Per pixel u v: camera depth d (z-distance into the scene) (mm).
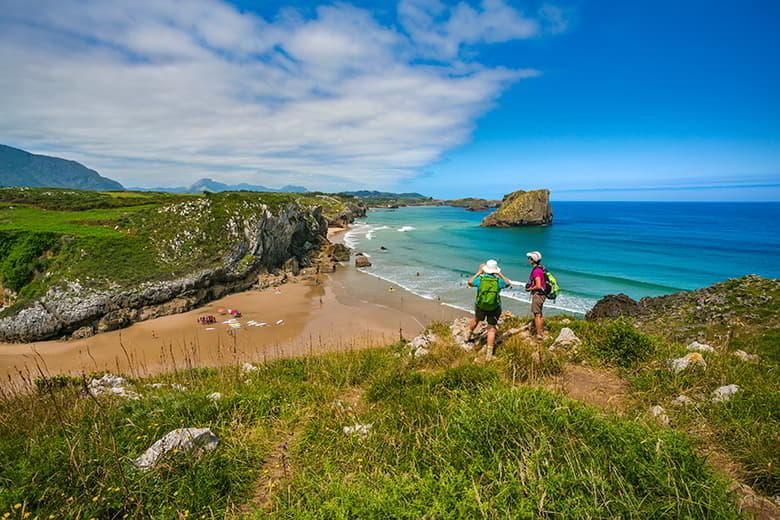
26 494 3408
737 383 5590
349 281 35406
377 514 2971
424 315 24547
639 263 40844
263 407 5801
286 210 42562
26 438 4516
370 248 57531
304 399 6367
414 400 5492
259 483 4000
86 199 57562
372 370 8156
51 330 21391
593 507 2855
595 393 5910
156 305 25453
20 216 39281
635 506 2863
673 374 6062
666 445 3479
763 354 9102
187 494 3592
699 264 39688
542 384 6016
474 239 65938
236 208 37094
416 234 76688
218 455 4246
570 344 7840
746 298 12930
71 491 3512
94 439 4297
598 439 3732
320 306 27062
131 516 3271
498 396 4684
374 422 5027
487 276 7633
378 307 26516
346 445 4445
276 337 20719
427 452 3961
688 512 2838
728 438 4328
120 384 8625
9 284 26359
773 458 3711
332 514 3080
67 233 30453
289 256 43562
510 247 55375
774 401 4789
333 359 9578
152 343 20281
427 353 8555
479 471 3482
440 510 2941
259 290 32438
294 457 4406
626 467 3277
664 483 3020
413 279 36062
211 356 17453
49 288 23844
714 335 11422
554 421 4027
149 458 4004
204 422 5262
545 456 3514
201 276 28047
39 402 6031
